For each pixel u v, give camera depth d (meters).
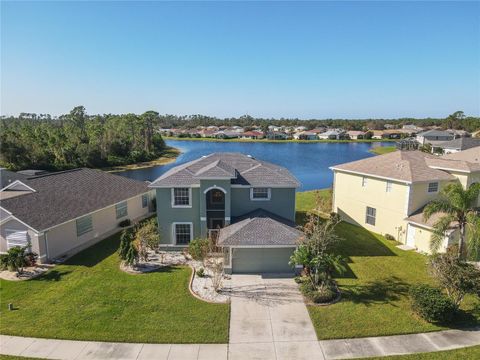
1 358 13.79
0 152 70.62
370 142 164.00
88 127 124.50
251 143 162.25
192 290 19.78
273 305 18.11
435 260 18.17
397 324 16.22
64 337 15.22
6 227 23.78
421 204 28.02
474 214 21.17
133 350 14.41
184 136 192.62
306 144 156.50
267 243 21.52
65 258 24.50
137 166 88.50
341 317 16.89
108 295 19.14
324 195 46.59
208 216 25.66
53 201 26.81
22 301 18.47
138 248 24.05
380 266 23.23
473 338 15.18
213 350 14.45
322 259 19.30
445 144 66.31
